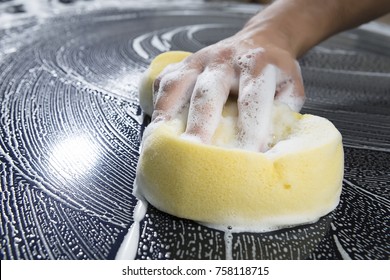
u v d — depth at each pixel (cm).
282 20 63
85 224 43
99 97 68
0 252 40
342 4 68
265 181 42
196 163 42
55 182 49
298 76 56
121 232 43
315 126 48
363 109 69
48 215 44
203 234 42
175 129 47
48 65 78
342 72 83
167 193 43
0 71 75
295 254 41
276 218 43
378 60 90
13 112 62
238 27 105
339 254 41
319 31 67
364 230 44
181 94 50
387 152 58
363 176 53
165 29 99
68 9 109
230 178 42
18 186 48
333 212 46
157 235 42
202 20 108
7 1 110
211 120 46
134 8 114
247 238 42
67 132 59
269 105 48
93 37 92
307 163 43
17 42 87
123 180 50
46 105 65
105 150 55
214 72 50
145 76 63
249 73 50
